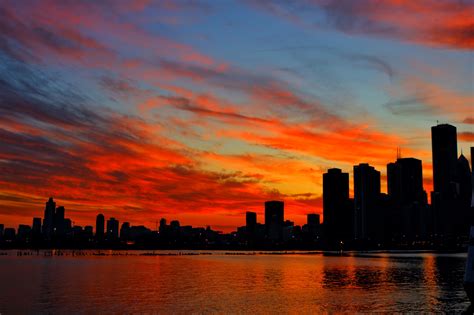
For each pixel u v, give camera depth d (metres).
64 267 152.62
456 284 92.19
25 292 77.38
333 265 172.00
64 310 58.47
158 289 82.81
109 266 160.50
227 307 61.22
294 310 59.03
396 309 59.38
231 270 139.25
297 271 134.75
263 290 81.62
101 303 64.44
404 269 143.75
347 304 63.88
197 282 97.56
